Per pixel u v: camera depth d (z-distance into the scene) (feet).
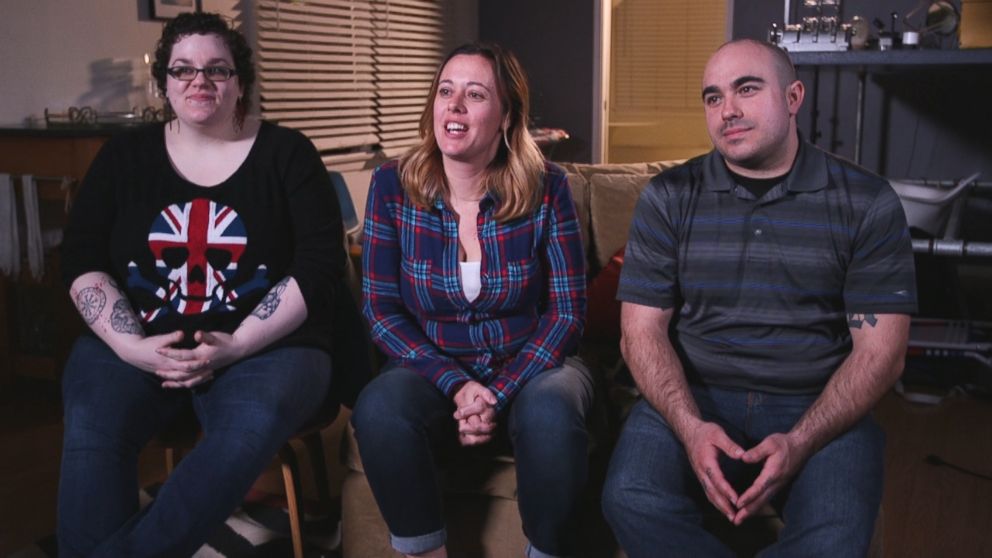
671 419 5.74
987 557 7.39
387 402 5.97
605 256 8.25
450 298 6.48
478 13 20.18
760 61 5.68
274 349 6.43
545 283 6.77
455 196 6.54
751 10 16.43
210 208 6.46
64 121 10.96
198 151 6.55
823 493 5.29
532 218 6.53
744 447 6.06
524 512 5.90
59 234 10.74
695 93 28.09
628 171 8.68
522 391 6.19
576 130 19.88
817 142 15.89
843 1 15.48
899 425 10.34
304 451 9.43
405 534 5.96
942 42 13.37
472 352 6.56
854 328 5.79
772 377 5.94
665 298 6.13
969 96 14.92
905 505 8.34
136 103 12.16
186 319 6.39
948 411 10.75
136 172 6.52
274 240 6.56
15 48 10.65
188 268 6.43
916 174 15.44
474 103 6.27
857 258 5.74
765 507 5.87
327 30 14.97
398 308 6.71
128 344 6.13
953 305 12.32
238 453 5.84
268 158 6.58
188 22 6.42
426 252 6.52
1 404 10.89
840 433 5.57
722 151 5.80
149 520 5.64
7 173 10.37
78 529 5.70
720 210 5.94
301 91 14.60
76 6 11.28
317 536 7.48
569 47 19.63
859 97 14.67
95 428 5.91
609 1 19.66
